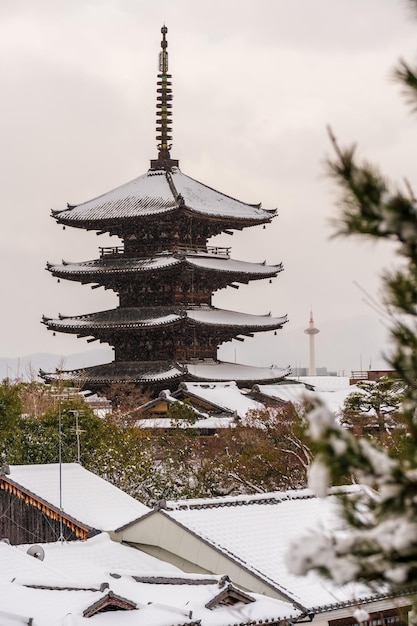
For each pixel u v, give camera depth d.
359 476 8.60
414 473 8.45
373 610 39.06
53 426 79.56
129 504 53.22
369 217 8.30
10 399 78.31
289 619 38.09
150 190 139.00
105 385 130.62
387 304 9.36
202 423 107.00
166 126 144.75
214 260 135.12
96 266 135.12
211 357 136.50
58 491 53.19
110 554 45.91
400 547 7.97
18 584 38.81
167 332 133.12
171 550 46.00
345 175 8.34
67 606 35.66
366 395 71.50
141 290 135.50
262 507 48.06
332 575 8.06
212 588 38.88
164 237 135.25
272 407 99.06
